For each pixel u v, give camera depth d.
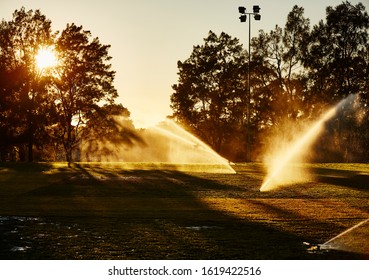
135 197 24.05
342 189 28.17
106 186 29.70
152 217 17.91
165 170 46.16
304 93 73.69
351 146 72.75
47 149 81.56
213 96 82.31
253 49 75.00
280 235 14.77
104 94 68.88
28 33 65.81
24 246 13.37
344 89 72.69
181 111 83.50
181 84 84.38
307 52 73.75
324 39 73.12
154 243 13.72
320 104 73.44
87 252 12.79
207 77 83.88
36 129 65.75
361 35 72.44
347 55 73.12
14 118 64.88
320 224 16.56
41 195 24.80
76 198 23.53
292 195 25.12
